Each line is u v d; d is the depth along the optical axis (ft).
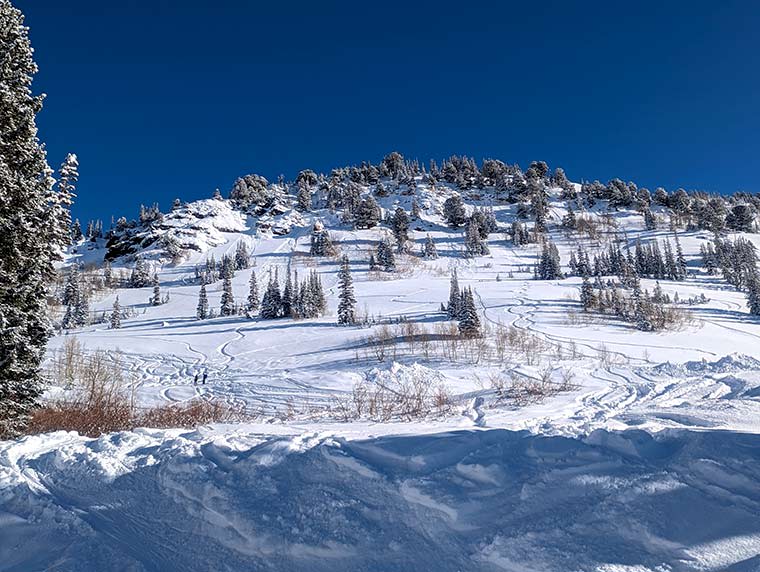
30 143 31.94
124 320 236.43
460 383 72.84
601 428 14.48
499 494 11.57
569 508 10.59
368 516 11.82
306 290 213.05
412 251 387.34
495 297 216.13
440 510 11.50
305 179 655.76
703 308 195.52
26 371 30.96
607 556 9.06
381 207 529.86
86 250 483.92
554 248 313.94
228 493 13.88
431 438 15.43
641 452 12.64
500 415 36.04
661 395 37.81
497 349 112.88
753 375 36.88
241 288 300.61
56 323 212.84
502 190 582.35
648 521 9.72
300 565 10.70
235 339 173.37
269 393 85.10
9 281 30.37
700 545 9.00
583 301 191.93
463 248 398.01
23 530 13.33
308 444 16.76
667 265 292.40
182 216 467.52
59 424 37.35
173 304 270.05
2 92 30.14
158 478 15.88
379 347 126.00
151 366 132.16
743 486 10.41
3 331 29.35
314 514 12.16
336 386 83.51
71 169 34.30
